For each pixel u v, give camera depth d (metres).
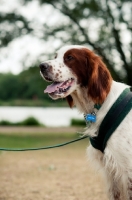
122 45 19.27
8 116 36.12
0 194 6.41
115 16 19.14
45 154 12.47
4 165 9.79
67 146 15.53
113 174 4.19
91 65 4.23
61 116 40.56
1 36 19.23
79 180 7.66
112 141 4.00
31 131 23.58
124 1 18.73
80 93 4.31
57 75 4.33
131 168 3.95
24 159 11.07
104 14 19.27
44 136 20.00
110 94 4.14
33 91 63.66
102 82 4.11
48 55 19.09
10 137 19.08
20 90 65.06
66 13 19.56
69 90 4.29
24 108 61.59
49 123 32.06
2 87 65.94
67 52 4.41
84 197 6.18
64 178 7.90
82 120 30.17
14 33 19.33
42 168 9.25
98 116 4.11
